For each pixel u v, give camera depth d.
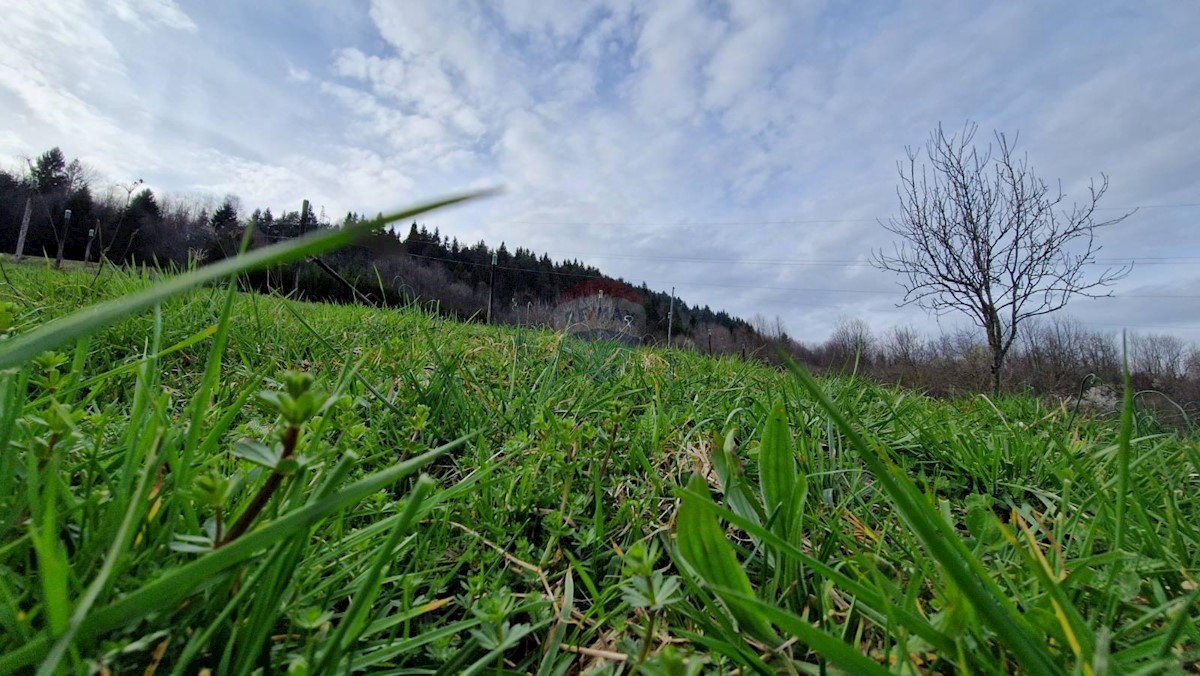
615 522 1.37
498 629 0.83
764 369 4.65
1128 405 0.92
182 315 2.54
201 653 0.68
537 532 1.36
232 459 1.15
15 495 0.81
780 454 1.09
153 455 0.71
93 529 0.78
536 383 2.45
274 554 0.67
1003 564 1.09
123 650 0.59
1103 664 0.59
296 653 0.76
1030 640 0.68
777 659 0.84
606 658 0.93
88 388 1.64
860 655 0.64
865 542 1.27
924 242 12.40
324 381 1.75
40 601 0.69
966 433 2.17
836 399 2.67
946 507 1.26
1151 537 1.14
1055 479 1.75
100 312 0.38
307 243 0.39
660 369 3.35
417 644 0.81
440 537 1.18
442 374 2.10
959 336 15.48
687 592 0.98
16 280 2.81
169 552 0.77
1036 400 3.46
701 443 1.92
